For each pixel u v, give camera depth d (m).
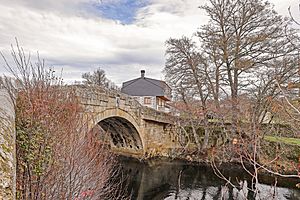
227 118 17.25
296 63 12.24
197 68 18.86
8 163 2.12
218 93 18.05
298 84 6.36
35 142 4.59
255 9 16.44
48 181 4.54
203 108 18.62
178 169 17.25
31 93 5.19
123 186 13.75
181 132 20.25
